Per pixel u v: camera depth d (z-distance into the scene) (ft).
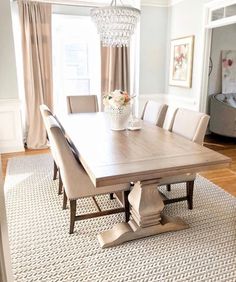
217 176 11.18
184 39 14.84
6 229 2.69
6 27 13.12
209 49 13.66
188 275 5.76
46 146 15.37
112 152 6.49
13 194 9.52
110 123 9.59
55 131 6.36
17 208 8.57
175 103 16.39
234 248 6.64
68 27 15.79
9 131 14.40
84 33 16.20
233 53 17.53
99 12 9.11
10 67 13.62
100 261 6.19
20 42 14.38
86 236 7.13
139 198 6.75
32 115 14.93
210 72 17.34
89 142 7.34
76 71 16.74
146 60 16.65
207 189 9.93
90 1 15.30
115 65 16.37
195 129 7.84
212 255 6.39
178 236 7.09
